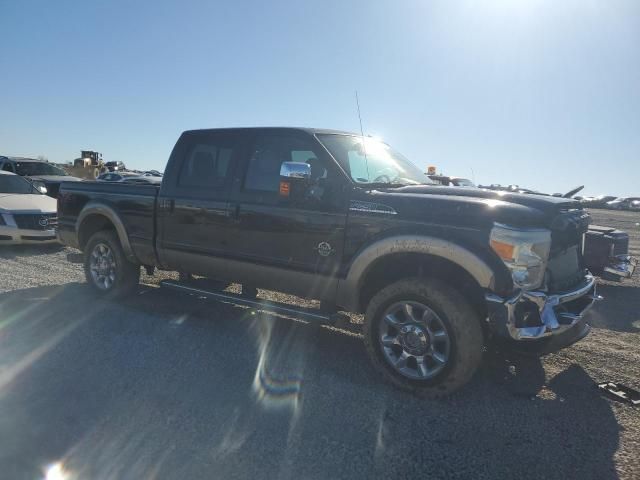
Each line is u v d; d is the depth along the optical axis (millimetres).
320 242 4215
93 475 2664
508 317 3393
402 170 5047
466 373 3535
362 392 3760
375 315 3873
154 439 3031
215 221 4895
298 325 5336
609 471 2832
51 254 9336
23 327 4996
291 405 3516
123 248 5777
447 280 3975
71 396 3557
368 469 2799
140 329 5004
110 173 22906
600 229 7441
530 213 3547
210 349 4527
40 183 15258
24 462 2771
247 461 2834
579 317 3705
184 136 5363
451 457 2938
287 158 4578
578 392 3873
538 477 2764
